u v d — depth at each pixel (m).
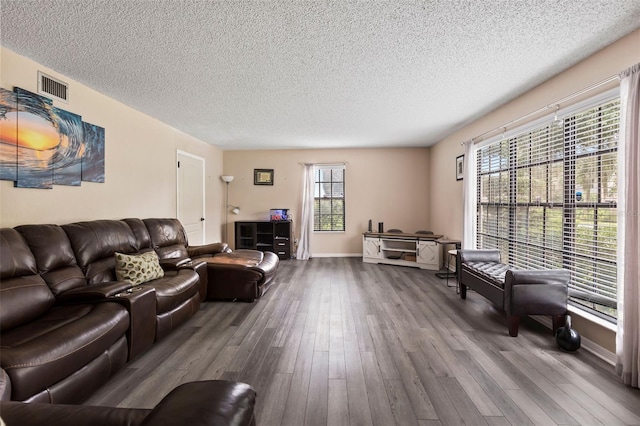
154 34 2.11
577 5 1.80
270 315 3.19
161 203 4.36
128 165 3.67
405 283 4.43
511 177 3.52
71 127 2.85
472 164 4.29
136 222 3.43
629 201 1.92
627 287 1.91
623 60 2.13
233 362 2.22
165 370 2.11
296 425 1.58
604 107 2.32
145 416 0.89
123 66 2.60
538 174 3.05
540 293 2.59
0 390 1.25
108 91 3.17
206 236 5.84
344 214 6.61
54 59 2.46
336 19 1.94
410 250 5.72
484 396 1.81
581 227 2.53
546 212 2.94
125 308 2.08
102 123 3.25
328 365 2.18
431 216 6.30
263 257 4.36
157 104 3.60
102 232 2.81
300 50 2.34
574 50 2.33
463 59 2.48
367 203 6.54
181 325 2.93
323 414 1.66
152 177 4.14
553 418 1.62
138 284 2.70
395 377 2.02
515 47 2.29
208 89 3.12
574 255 2.62
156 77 2.83
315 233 6.65
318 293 3.95
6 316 1.74
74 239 2.54
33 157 2.48
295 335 2.69
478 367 2.14
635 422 1.59
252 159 6.66
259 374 2.06
